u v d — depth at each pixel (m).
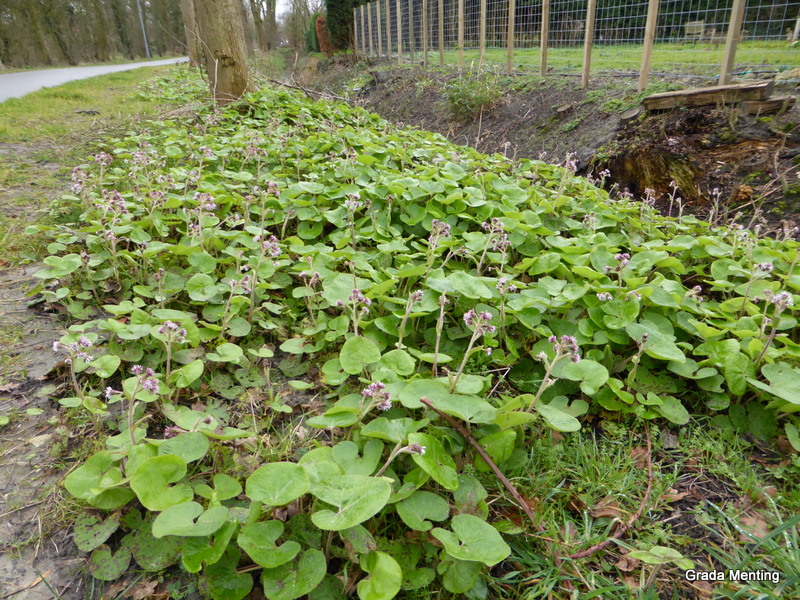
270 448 2.08
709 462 2.22
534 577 1.70
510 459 2.06
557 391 2.50
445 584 1.59
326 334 2.63
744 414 2.41
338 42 21.61
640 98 6.52
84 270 3.03
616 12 11.12
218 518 1.49
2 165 5.18
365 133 5.93
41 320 2.80
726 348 2.50
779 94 5.21
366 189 3.89
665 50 8.84
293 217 3.78
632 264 3.25
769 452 2.30
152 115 7.50
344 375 2.32
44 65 29.50
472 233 3.42
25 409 2.23
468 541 1.59
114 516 1.76
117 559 1.67
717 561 1.82
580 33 11.84
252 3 31.81
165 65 28.27
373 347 2.33
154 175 4.27
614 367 2.62
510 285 2.87
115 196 3.54
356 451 1.85
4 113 8.00
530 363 2.69
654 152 5.46
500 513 1.92
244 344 2.75
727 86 5.29
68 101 9.86
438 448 1.85
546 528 1.87
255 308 2.88
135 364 2.47
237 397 2.40
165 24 40.72
